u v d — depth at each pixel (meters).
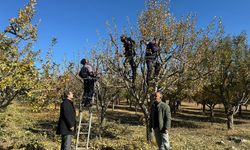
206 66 17.39
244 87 30.00
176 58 16.33
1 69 9.54
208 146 15.42
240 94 30.73
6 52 10.28
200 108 75.50
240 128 30.84
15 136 17.16
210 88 32.44
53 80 12.59
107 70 17.70
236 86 30.66
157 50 15.45
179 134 22.58
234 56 30.06
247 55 29.97
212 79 28.84
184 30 16.19
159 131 10.09
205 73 17.36
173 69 16.86
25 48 10.80
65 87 13.95
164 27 15.91
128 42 15.70
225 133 25.00
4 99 10.83
